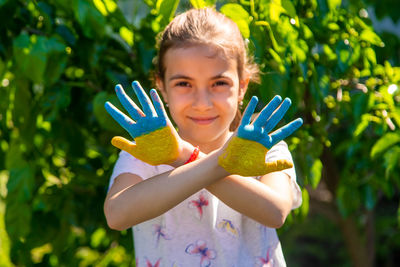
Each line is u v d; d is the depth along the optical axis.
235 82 1.20
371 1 2.35
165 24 1.42
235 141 0.99
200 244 1.26
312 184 1.61
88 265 2.02
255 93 1.64
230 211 1.28
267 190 1.11
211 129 1.18
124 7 2.56
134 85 1.02
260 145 0.99
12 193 1.64
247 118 0.99
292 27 1.40
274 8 1.38
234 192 1.08
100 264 2.06
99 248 2.02
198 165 1.03
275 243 1.33
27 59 1.41
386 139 1.59
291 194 1.21
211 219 1.27
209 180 1.02
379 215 3.80
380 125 1.62
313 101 1.68
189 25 1.20
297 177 1.61
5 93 1.66
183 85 1.17
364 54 1.65
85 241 2.00
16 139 1.67
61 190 1.80
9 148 1.67
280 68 1.46
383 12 2.36
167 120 1.03
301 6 1.68
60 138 1.73
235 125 1.51
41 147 1.80
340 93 1.68
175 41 1.18
